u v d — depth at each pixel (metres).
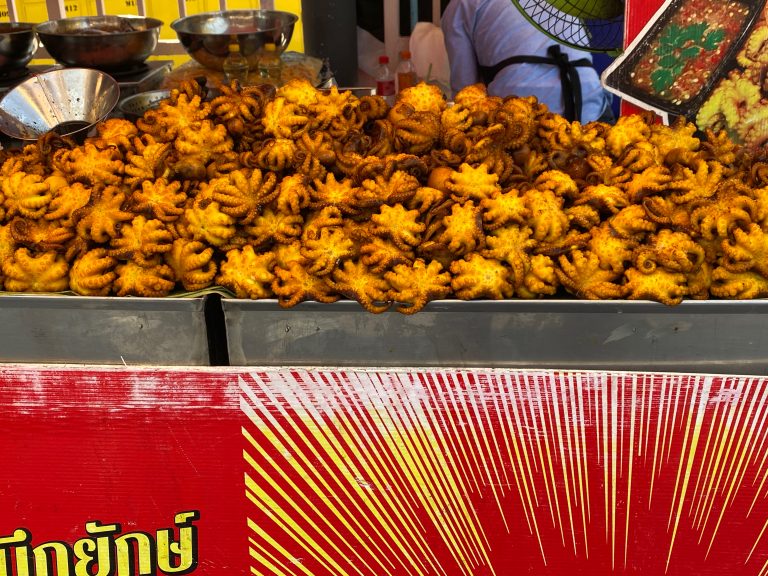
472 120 1.55
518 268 1.32
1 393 1.35
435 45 3.97
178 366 1.34
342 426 1.36
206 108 1.56
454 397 1.34
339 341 1.35
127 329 1.36
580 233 1.42
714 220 1.34
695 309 1.29
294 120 1.53
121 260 1.39
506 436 1.36
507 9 3.00
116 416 1.36
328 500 1.40
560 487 1.38
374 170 1.46
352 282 1.33
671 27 1.79
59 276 1.40
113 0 3.81
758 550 1.39
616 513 1.39
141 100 2.56
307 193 1.42
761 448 1.33
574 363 1.35
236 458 1.38
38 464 1.39
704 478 1.36
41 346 1.38
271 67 2.92
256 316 1.34
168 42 3.84
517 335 1.33
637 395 1.32
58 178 1.52
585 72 3.05
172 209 1.42
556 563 1.43
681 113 1.84
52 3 3.80
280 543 1.43
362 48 4.16
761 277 1.34
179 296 1.35
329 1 3.75
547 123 1.60
